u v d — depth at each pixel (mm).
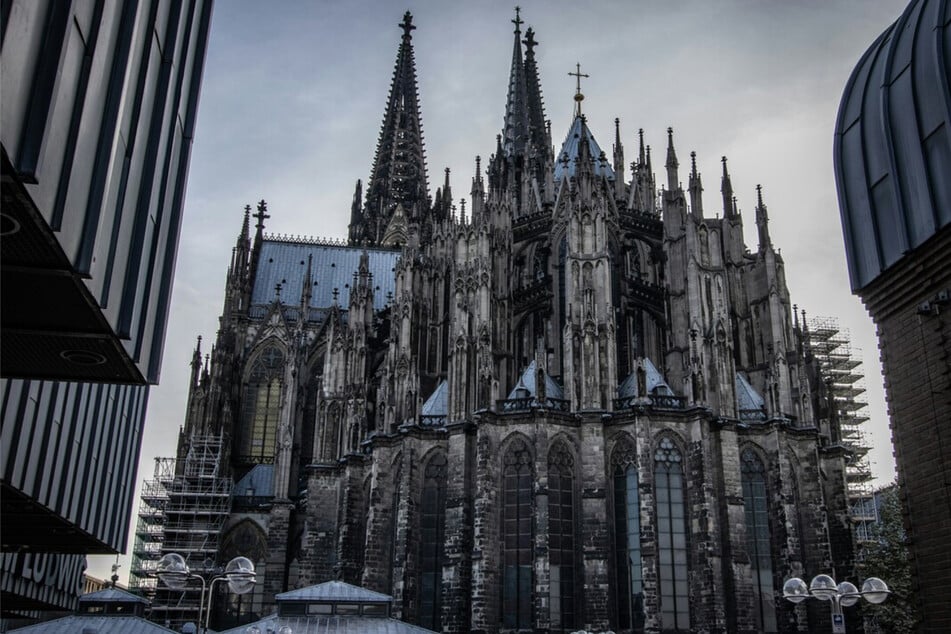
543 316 90688
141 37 26188
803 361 83312
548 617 70062
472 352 82250
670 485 75312
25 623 93500
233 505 105938
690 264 82625
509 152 130625
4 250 21344
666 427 76312
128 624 67938
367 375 98688
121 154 24938
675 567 73188
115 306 25547
